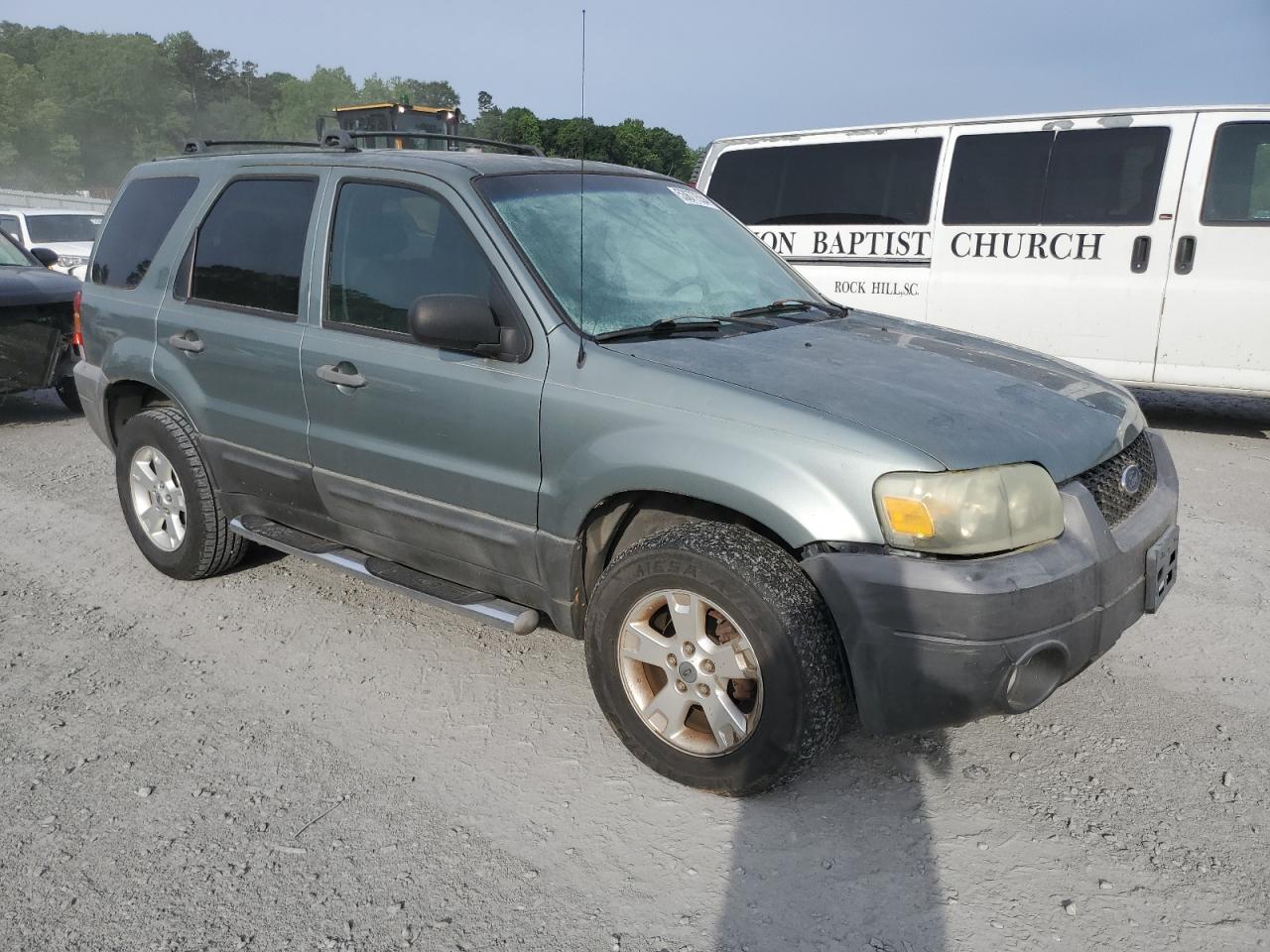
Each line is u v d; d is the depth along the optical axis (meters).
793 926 2.51
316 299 3.82
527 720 3.48
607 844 2.82
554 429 3.13
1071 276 7.55
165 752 3.31
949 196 7.92
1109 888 2.62
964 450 2.69
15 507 5.98
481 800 3.03
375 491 3.69
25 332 7.91
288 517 4.16
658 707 3.04
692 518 3.17
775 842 2.82
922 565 2.60
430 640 4.11
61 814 2.98
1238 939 2.43
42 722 3.50
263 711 3.56
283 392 3.92
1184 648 3.95
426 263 3.52
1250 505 5.77
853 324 3.80
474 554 3.49
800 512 2.71
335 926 2.53
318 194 3.89
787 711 2.74
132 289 4.63
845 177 8.36
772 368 3.06
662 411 2.94
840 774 3.13
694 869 2.72
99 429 4.96
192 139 4.80
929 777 3.11
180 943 2.48
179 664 3.92
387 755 3.28
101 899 2.63
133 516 4.78
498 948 2.45
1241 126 6.93
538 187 3.62
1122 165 7.31
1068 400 3.19
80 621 4.33
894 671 2.67
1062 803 2.97
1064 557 2.70
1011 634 2.60
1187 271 7.16
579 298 3.30
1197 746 3.26
